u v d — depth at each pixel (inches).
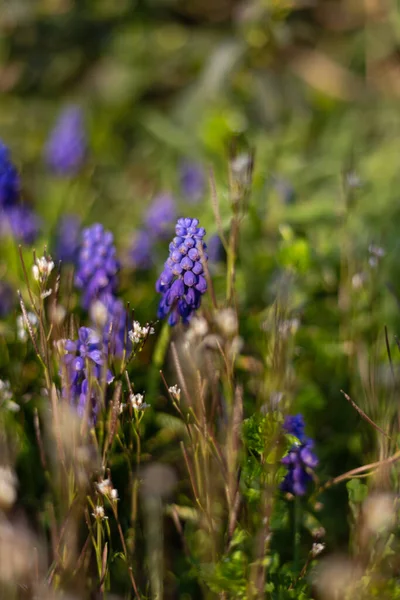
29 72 32.1
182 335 16.6
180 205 24.9
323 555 16.7
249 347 18.9
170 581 16.7
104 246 17.6
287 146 27.4
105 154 30.2
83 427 15.4
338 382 19.2
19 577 15.8
